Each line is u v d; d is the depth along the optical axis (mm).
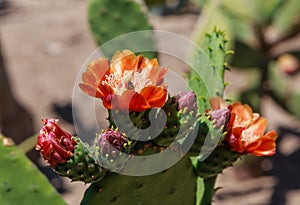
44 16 8047
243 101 4570
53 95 6312
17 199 2072
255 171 4871
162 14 6488
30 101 6199
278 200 4641
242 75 6324
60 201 2117
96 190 1557
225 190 4754
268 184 4852
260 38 4730
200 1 4582
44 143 1441
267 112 5855
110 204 1591
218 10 3385
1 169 2061
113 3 2648
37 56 7105
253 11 4656
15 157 2080
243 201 4629
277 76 4742
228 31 3473
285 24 4734
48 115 5879
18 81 6605
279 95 4734
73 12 8117
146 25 2662
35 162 4852
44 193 2102
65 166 1446
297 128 5617
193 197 1786
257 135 1680
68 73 6770
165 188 1683
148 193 1650
